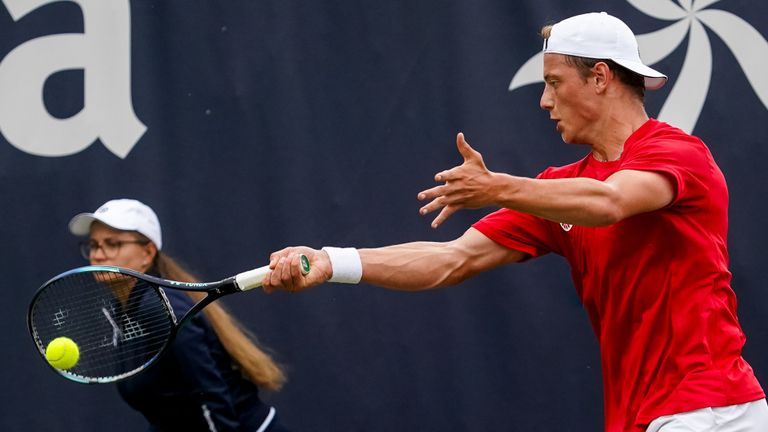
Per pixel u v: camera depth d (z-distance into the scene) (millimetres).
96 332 15094
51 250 15938
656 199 9578
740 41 15445
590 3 15641
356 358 15805
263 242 15844
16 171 16016
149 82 16031
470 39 15758
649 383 10289
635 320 10398
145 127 15984
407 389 15742
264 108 15922
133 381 12953
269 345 15852
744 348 15320
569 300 15648
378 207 15781
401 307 15797
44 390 15953
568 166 11359
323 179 15852
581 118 10812
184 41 16047
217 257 15836
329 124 15875
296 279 10641
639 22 15586
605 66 10609
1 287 15930
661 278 10164
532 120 15664
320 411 15789
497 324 15703
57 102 16047
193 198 15914
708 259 10117
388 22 15891
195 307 11234
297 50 15953
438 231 15727
